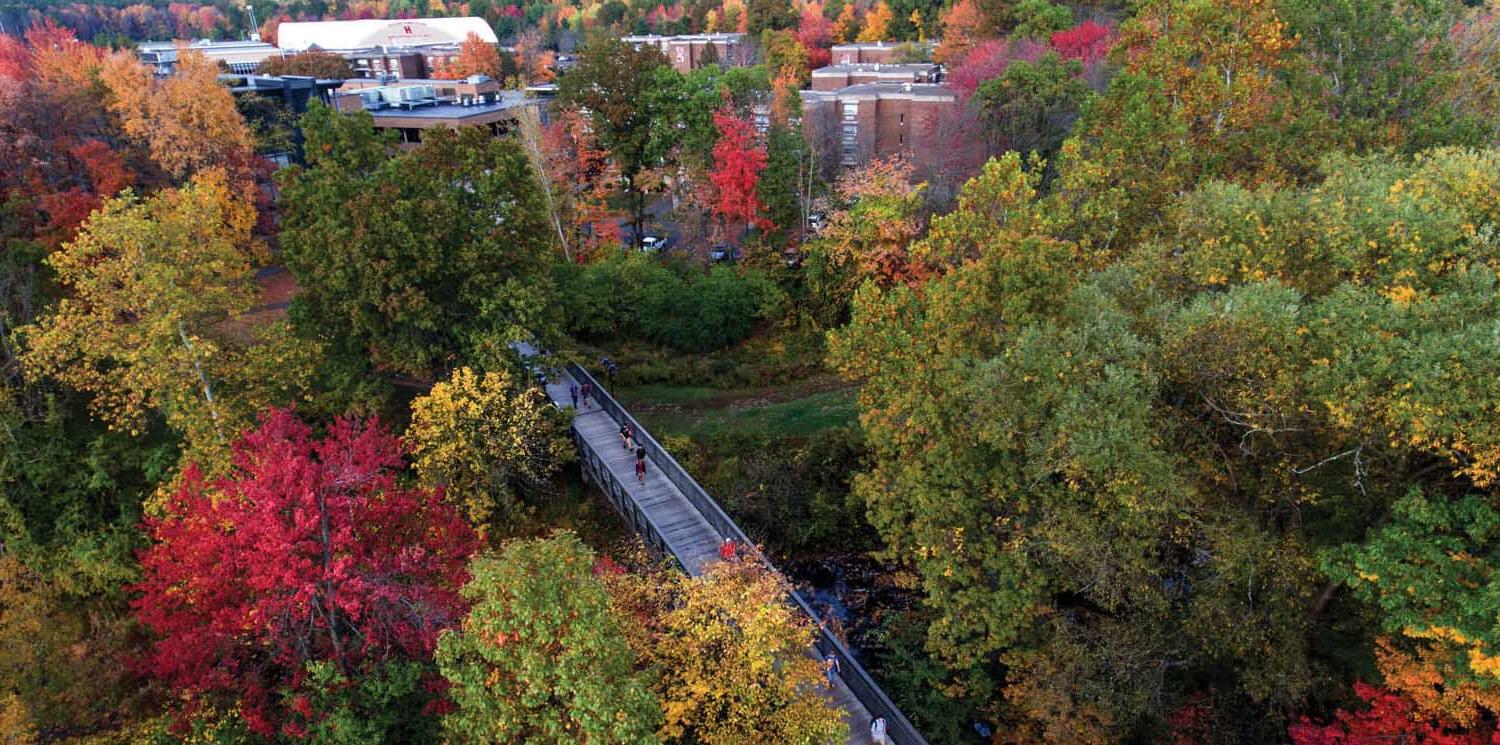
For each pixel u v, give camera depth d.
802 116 50.00
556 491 29.80
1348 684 18.00
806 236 43.50
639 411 35.34
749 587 16.64
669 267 43.88
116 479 27.23
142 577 25.19
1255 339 16.44
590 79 46.03
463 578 17.50
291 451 16.80
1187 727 18.83
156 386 24.53
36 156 38.97
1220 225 20.33
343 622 16.77
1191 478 18.09
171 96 40.16
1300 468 17.77
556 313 31.58
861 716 18.17
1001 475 19.44
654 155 45.44
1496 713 13.87
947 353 20.11
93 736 18.88
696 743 16.33
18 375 26.72
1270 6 29.44
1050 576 19.41
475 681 13.29
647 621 17.41
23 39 96.94
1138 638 18.09
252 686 15.94
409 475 28.75
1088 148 28.66
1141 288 19.94
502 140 30.59
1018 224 21.48
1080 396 16.47
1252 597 18.20
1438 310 15.10
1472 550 14.65
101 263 24.86
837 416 33.97
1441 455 15.04
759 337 42.09
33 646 19.81
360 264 26.39
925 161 44.06
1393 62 29.19
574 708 12.92
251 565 15.43
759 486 28.95
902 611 25.17
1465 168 18.86
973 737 21.00
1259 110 28.12
